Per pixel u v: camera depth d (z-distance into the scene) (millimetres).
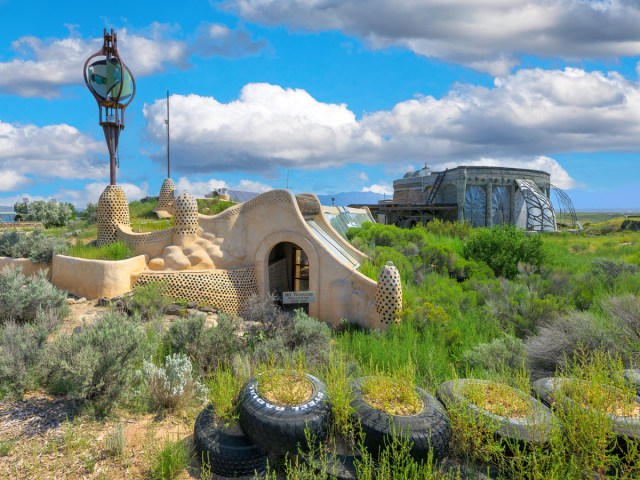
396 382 5684
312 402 5164
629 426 4781
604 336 7816
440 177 45406
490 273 16766
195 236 14617
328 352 8484
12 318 9641
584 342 7719
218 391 5809
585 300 12438
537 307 10844
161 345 7992
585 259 20609
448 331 10289
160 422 5945
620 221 51719
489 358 8109
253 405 5074
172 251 14258
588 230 46500
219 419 5473
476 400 5383
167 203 28078
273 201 14156
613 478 4465
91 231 24781
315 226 16250
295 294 13430
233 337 8523
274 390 5449
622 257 19734
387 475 4367
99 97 17391
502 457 4680
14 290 9859
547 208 42594
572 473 4395
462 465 4914
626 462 4781
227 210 14766
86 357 6059
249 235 14469
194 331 8172
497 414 5145
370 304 12648
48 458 4953
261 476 4832
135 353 6781
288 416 4898
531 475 4457
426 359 8430
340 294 13164
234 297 13695
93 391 6117
